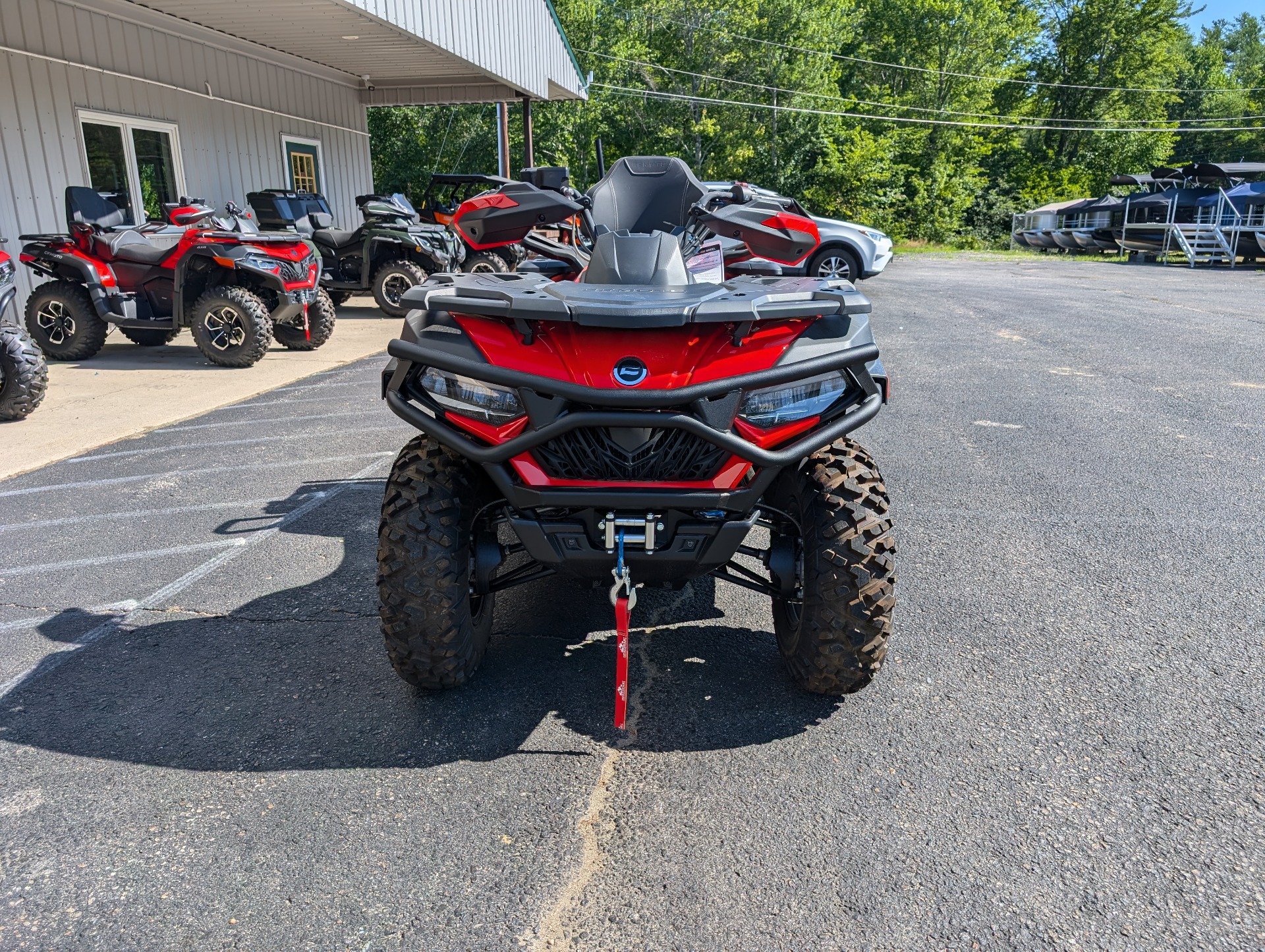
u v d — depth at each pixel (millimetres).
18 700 2803
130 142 11484
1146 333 10664
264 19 11242
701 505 2369
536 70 14664
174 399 7215
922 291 16406
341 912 1916
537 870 2041
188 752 2516
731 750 2514
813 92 40688
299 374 8352
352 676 2951
